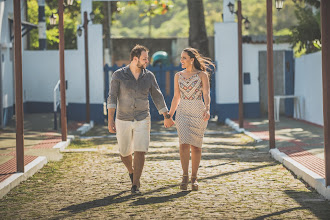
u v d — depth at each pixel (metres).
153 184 9.36
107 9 36.16
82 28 23.44
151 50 38.69
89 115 21.94
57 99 23.44
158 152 13.34
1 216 7.32
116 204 7.90
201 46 26.77
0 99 18.81
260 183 9.37
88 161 12.03
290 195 8.41
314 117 20.25
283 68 24.30
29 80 24.95
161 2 36.19
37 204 7.99
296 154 12.00
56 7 38.41
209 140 16.09
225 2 23.08
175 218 7.07
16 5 9.70
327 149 8.23
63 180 9.85
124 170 10.83
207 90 8.84
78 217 7.18
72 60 23.62
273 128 13.09
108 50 35.97
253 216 7.14
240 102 18.94
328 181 8.26
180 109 8.91
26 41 26.59
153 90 8.81
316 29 20.84
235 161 11.84
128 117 8.53
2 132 17.50
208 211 7.43
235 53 22.95
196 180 8.95
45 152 12.94
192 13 26.77
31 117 22.62
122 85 8.50
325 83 8.20
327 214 7.22
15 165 10.75
